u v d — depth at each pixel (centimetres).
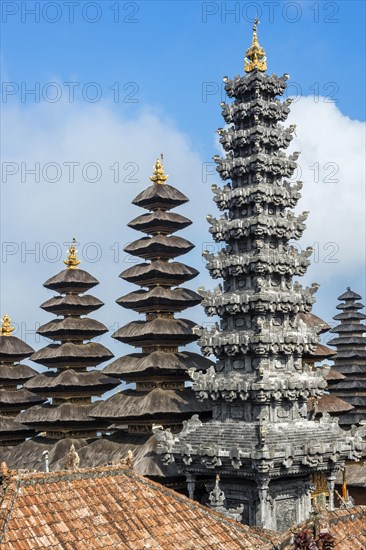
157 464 5225
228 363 5025
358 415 7431
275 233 5059
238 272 5019
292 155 5312
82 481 3409
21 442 7525
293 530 3356
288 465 4459
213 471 4678
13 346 7738
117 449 5734
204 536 3341
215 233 5203
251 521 4641
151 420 5697
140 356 6059
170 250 6303
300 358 5053
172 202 6444
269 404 4778
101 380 6906
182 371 5831
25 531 2977
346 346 7869
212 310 5081
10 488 3169
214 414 5019
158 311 6162
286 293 5022
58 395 6844
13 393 7631
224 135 5288
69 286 7144
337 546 3434
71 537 3034
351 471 6681
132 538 3164
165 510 3434
